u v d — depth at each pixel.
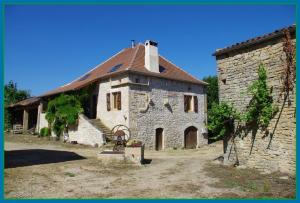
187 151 21.50
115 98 22.30
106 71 24.66
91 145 21.22
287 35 10.18
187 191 8.30
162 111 23.33
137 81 21.83
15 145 20.30
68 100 23.78
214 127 12.59
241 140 11.99
